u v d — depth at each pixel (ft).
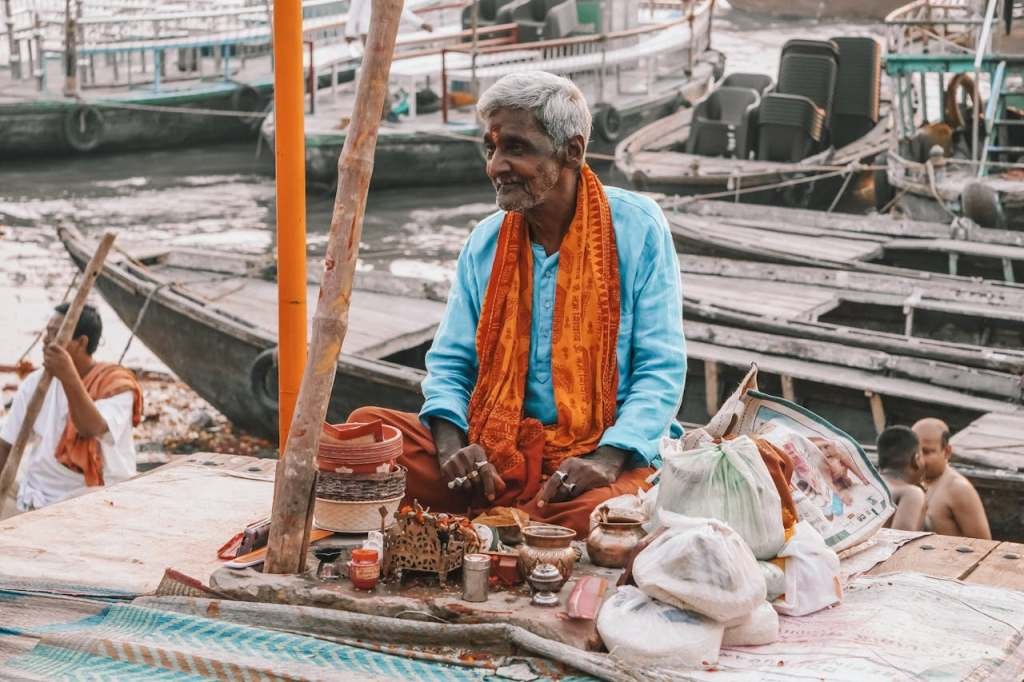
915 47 61.21
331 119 69.77
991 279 45.68
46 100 76.48
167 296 34.94
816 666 8.97
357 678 9.02
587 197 12.00
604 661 8.78
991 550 12.25
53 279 49.78
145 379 39.34
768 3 125.18
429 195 70.03
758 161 58.85
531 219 12.10
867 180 64.59
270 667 9.19
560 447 11.88
